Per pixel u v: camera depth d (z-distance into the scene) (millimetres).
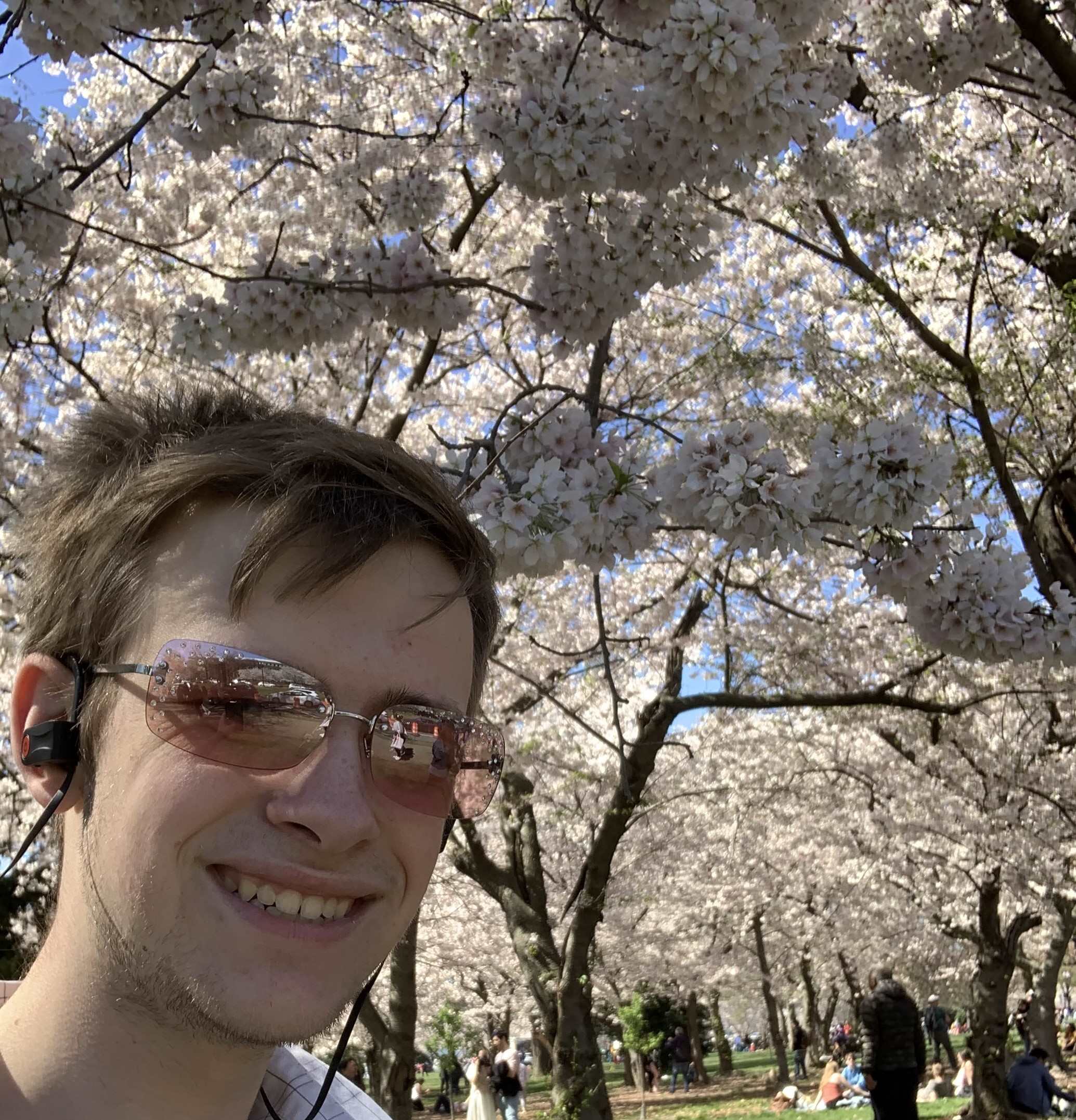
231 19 4418
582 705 13672
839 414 8992
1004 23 6059
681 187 4941
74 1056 890
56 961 922
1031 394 8102
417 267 4867
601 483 3715
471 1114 13922
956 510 4328
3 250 4305
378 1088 10070
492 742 1256
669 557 11000
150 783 899
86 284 9055
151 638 932
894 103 7191
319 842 922
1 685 8789
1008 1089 13797
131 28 4039
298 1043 924
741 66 3627
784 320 10828
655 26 4344
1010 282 9742
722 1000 45594
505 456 3861
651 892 21031
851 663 11820
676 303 10867
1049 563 6926
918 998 30422
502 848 15984
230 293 4711
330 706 947
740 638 11672
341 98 8336
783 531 3602
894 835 16812
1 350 4086
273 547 930
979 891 15406
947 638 4277
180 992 886
